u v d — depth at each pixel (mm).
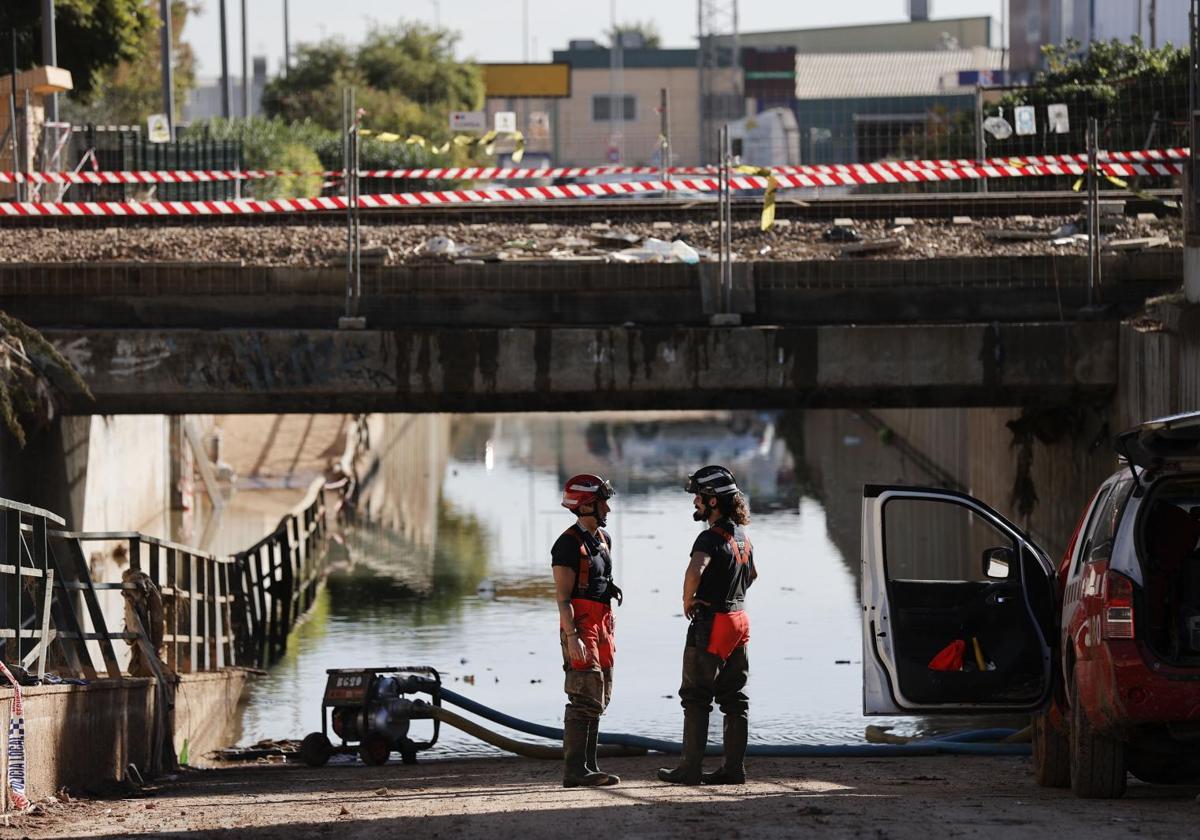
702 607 21375
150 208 47438
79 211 46969
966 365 43469
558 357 43281
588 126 195750
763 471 95750
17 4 80375
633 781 22812
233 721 40531
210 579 43344
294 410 44344
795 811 17453
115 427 60312
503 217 54031
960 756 30531
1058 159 49781
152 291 45438
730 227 45750
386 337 43188
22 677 24312
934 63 179625
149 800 23906
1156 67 66750
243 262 45750
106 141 68375
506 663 45969
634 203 54344
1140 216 52094
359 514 81750
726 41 180750
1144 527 18766
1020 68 121375
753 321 45562
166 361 43000
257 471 85750
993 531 60000
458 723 32906
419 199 47469
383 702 32344
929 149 78312
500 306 45562
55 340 42844
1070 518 49562
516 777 26812
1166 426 17766
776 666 44719
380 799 21953
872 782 22766
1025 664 21031
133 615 32531
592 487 21328
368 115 125500
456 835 16453
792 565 62750
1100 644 18438
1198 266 39219
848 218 53719
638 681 42875
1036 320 45750
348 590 60375
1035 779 22438
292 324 45625
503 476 97688
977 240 49406
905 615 21203
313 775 29703
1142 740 18562
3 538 41469
